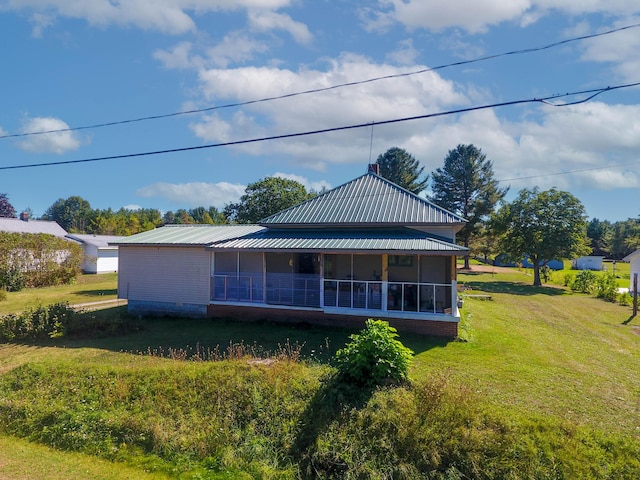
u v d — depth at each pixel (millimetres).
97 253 44219
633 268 33938
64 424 8859
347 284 17453
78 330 15203
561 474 6652
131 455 8031
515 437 7266
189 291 18156
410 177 55188
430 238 15719
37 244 32281
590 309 23422
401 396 8422
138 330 15844
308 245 15594
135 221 71250
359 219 17422
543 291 32188
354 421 8047
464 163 52719
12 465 7523
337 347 13195
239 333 15141
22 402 9625
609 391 9656
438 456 7160
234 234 19953
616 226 84688
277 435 8219
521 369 11078
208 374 10016
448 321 14414
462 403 8078
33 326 15125
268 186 45438
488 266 61188
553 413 8320
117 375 10383
